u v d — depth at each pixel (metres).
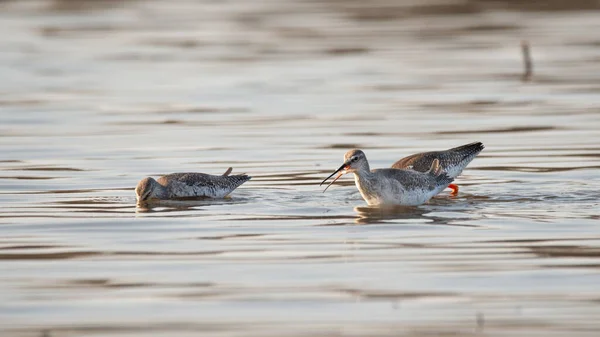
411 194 19.19
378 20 47.69
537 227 17.30
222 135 26.59
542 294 13.72
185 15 50.50
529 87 32.88
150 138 26.28
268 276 14.73
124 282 14.51
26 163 23.45
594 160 22.86
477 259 15.41
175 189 20.11
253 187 21.16
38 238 17.02
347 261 15.46
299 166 23.11
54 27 47.34
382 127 27.34
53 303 13.63
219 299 13.76
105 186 21.25
